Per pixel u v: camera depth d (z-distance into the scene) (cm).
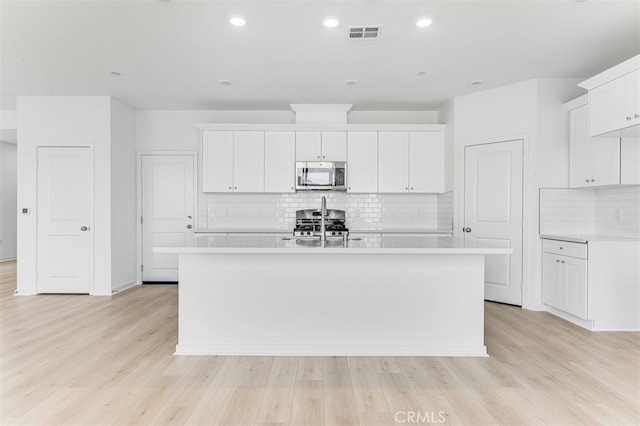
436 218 539
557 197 410
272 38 312
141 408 209
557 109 409
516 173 424
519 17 279
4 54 343
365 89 442
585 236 380
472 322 290
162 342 312
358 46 328
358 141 507
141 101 494
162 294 479
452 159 478
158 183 541
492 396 223
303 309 291
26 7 263
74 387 233
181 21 284
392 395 225
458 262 289
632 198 364
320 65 369
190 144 541
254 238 352
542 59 357
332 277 290
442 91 450
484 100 448
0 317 379
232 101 493
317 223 535
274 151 507
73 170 471
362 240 326
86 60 357
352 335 291
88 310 405
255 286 290
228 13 273
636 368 262
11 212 766
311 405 213
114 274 484
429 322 290
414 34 305
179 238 543
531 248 414
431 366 267
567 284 365
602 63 366
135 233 538
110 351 292
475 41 318
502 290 438
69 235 473
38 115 468
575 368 262
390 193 529
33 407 210
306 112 509
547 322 367
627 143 343
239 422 196
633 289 341
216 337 291
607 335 329
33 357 279
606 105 321
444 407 211
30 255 472
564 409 209
